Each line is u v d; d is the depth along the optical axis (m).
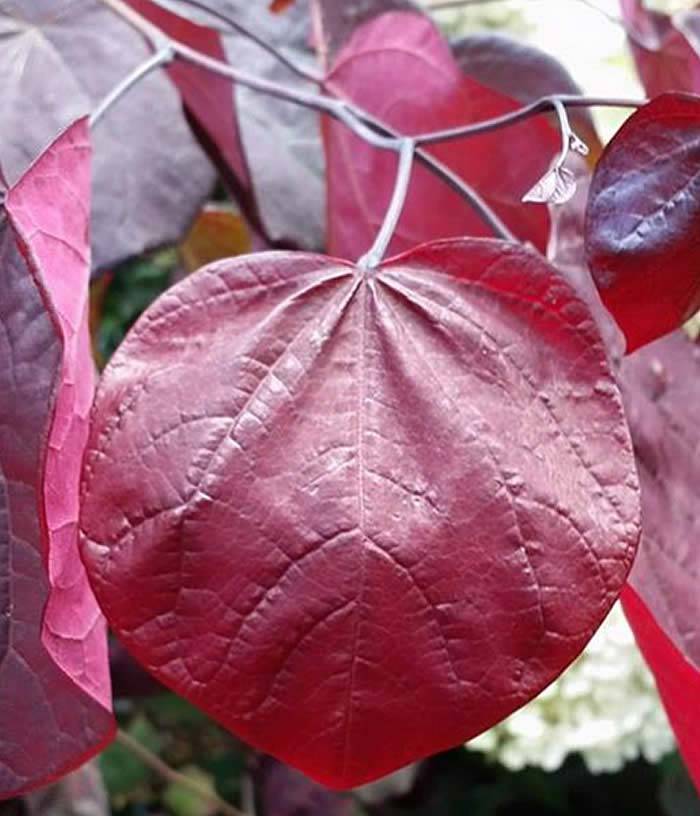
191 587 0.40
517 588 0.41
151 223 0.57
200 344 0.42
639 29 0.57
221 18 0.56
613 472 0.42
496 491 0.41
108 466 0.40
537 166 0.58
